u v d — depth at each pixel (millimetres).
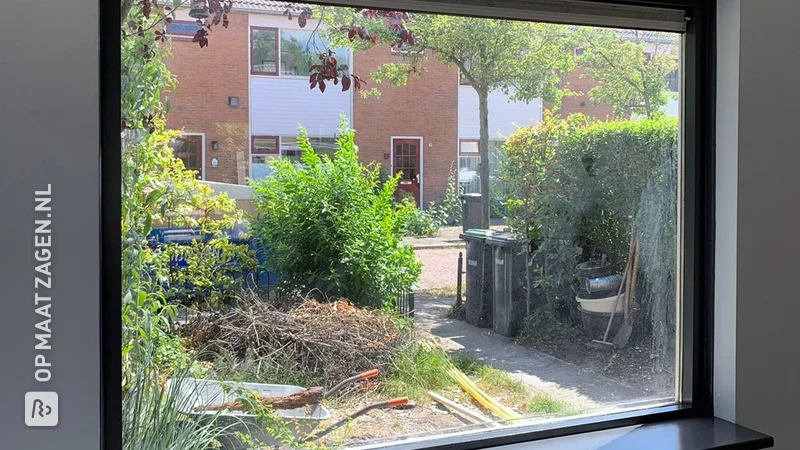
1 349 1426
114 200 1595
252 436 1809
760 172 2035
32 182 1432
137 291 1690
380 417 1938
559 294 2129
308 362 1878
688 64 2121
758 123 2023
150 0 1682
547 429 2010
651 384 2207
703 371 2148
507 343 2080
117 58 1590
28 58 1419
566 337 2135
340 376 1906
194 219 1759
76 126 1450
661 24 2076
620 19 2029
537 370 2104
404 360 1974
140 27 1672
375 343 1946
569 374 2135
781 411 2100
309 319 1886
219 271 1795
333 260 1910
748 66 2002
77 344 1470
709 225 2105
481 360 2053
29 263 1438
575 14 1981
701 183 2115
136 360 1687
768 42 2021
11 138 1416
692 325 2141
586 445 1936
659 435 1989
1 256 1419
